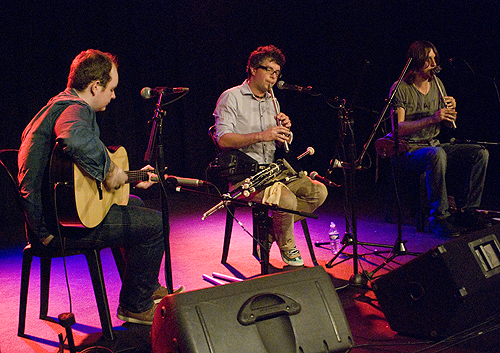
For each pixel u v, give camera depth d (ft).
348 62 21.06
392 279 6.93
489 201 16.53
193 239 13.10
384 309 7.10
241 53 21.62
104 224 7.09
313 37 21.43
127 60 19.26
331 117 22.03
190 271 10.30
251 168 9.72
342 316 5.71
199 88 21.13
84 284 9.78
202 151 21.53
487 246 7.04
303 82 22.04
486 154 12.64
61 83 17.53
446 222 12.35
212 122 21.63
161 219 7.55
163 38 20.07
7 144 16.63
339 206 17.16
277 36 21.76
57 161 6.64
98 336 7.40
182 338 4.96
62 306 8.65
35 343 7.23
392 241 11.97
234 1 21.03
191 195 20.38
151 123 7.43
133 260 7.51
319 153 22.43
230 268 10.43
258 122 10.30
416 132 12.98
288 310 5.43
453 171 13.39
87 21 18.04
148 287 7.67
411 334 6.91
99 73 7.23
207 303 5.22
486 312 6.95
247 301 5.34
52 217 6.88
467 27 18.76
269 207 7.68
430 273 6.51
